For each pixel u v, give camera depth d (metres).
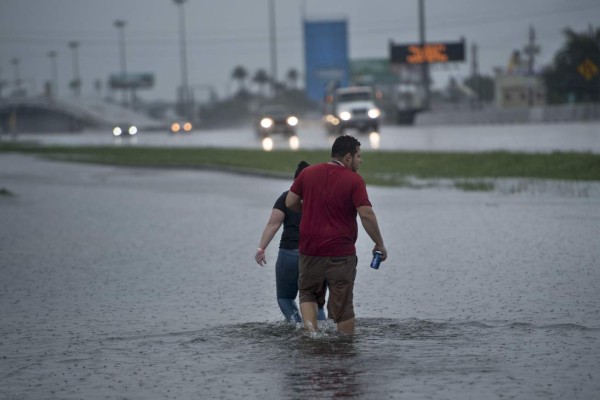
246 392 19.14
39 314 27.95
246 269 35.91
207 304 28.91
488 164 85.81
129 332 25.16
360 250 39.94
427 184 73.38
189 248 42.22
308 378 20.03
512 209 54.47
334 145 23.19
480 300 28.31
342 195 22.62
